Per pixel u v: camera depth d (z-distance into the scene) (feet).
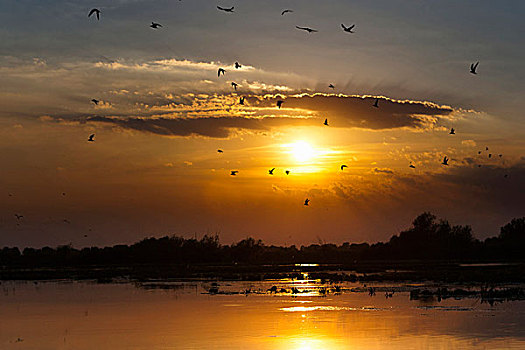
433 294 172.04
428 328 112.57
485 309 138.00
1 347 101.30
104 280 260.42
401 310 138.10
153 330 114.93
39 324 125.18
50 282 250.78
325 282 234.79
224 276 279.69
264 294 183.42
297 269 352.28
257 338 105.09
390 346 97.45
